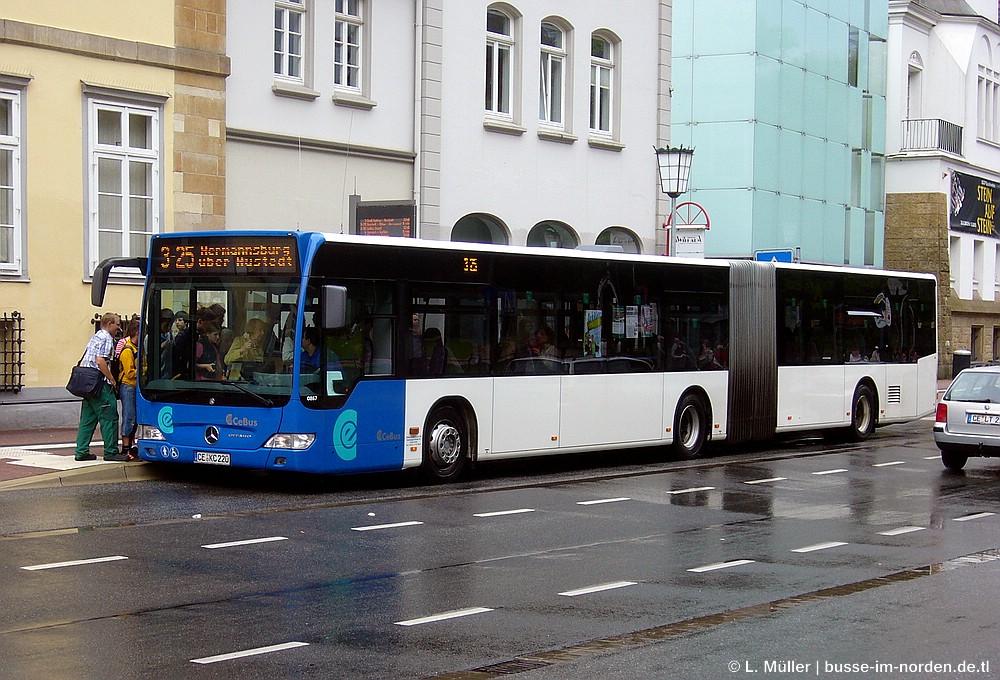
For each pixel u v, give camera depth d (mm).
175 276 15773
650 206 32719
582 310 18703
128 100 21594
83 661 7586
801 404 23094
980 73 51156
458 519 13562
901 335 25719
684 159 25172
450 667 7609
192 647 7973
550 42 30141
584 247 19906
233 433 15164
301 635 8344
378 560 11094
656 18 32781
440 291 16531
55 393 20719
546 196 29797
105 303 21375
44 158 20516
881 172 47844
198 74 22547
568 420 18406
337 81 25391
